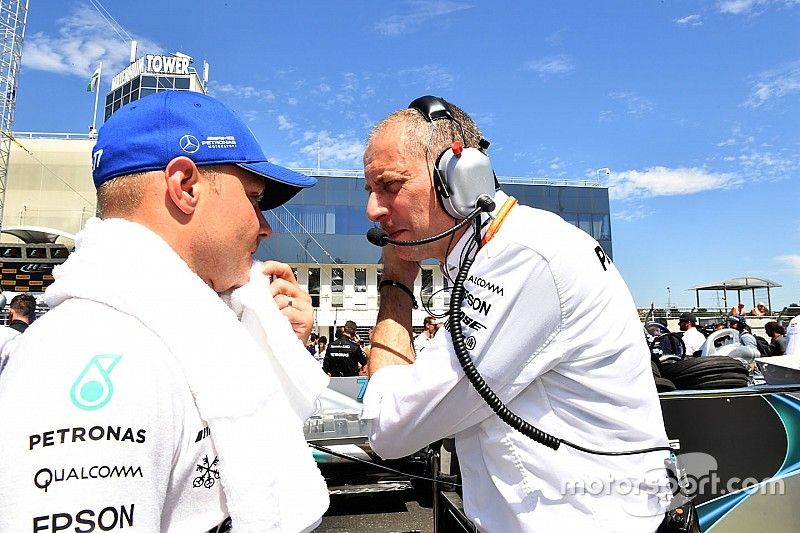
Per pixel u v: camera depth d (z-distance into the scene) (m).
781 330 7.99
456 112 1.21
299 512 0.75
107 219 0.77
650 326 5.09
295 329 1.09
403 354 1.25
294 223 26.72
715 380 2.04
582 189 27.50
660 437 1.08
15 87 24.12
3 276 20.28
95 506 0.54
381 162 1.16
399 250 1.23
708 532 1.76
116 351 0.61
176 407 0.66
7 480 0.53
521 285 0.98
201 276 0.83
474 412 1.06
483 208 1.05
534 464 1.01
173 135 0.77
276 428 0.76
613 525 0.99
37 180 26.20
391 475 3.09
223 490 0.72
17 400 0.55
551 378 1.04
